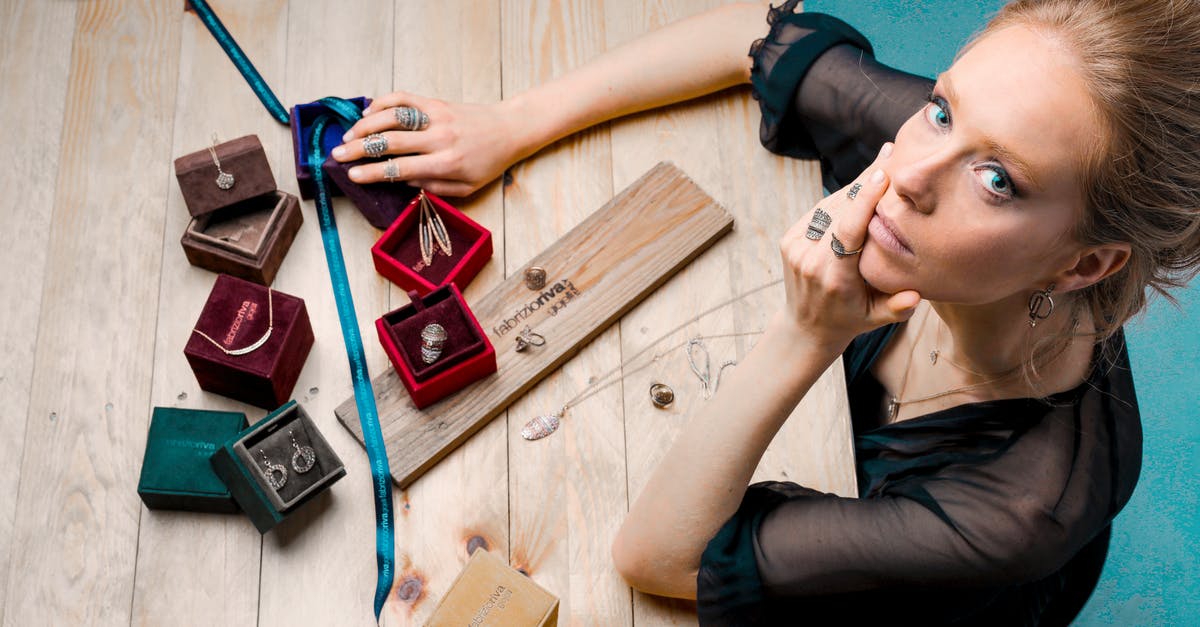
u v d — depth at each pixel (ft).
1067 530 4.39
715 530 4.71
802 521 4.60
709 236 5.83
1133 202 3.50
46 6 6.29
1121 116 3.28
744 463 4.60
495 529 5.15
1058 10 3.39
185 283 5.65
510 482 5.26
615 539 5.00
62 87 6.10
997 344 4.47
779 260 5.89
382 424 5.30
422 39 6.40
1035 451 4.46
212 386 5.35
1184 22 3.17
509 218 5.94
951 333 4.67
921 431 4.88
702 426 4.63
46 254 5.67
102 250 5.70
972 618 5.02
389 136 5.62
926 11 9.61
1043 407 4.54
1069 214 3.56
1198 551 8.25
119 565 4.99
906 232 3.70
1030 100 3.32
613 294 5.66
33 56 6.16
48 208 5.79
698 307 5.75
